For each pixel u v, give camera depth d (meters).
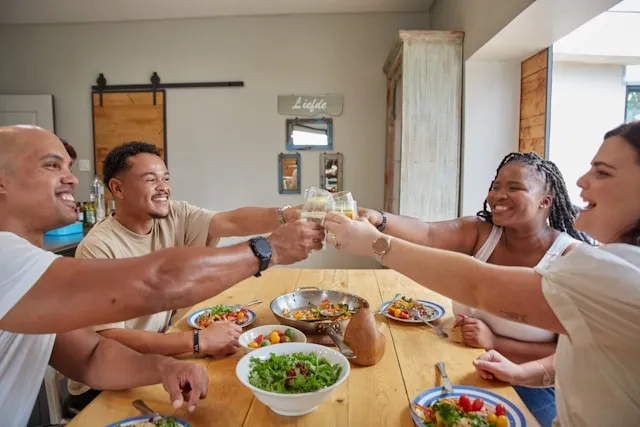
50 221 1.00
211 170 4.17
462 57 2.98
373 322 1.22
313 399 0.94
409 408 1.00
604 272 0.78
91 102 4.22
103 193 3.78
